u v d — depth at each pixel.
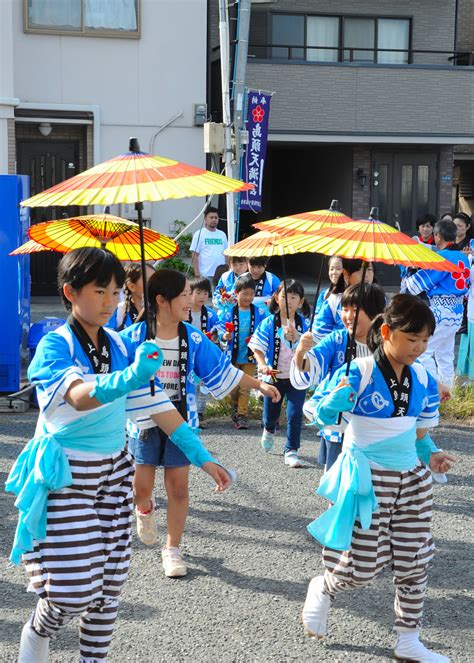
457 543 5.28
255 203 12.98
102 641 3.21
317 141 18.17
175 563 4.70
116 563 3.17
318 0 19.50
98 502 3.13
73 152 16.75
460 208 23.89
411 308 3.51
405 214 19.55
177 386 4.64
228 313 7.98
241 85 11.34
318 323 5.82
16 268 8.83
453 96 18.45
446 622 4.23
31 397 8.91
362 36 19.88
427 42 20.08
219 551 5.08
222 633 4.06
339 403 3.53
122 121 16.73
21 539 3.04
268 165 24.97
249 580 4.67
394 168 19.38
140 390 3.51
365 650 3.92
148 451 4.67
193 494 6.11
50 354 3.07
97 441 3.08
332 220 4.38
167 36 16.70
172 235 16.84
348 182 19.52
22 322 9.02
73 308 3.17
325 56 19.81
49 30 16.17
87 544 3.04
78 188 3.21
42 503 3.02
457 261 7.99
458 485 6.44
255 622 4.18
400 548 3.67
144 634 4.04
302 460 7.00
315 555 5.04
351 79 18.05
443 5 20.03
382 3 19.78
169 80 16.81
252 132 12.78
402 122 18.33
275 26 19.47
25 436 7.66
